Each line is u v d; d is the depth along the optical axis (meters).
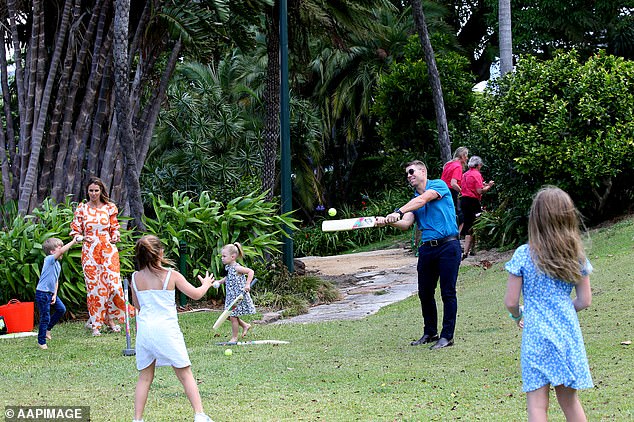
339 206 31.94
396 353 8.34
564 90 15.34
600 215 16.16
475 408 5.92
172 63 14.60
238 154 26.17
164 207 14.00
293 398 6.55
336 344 9.24
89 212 10.79
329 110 30.86
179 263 13.66
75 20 13.55
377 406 6.15
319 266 18.83
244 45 16.28
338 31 18.02
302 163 28.52
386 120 24.25
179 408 6.30
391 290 14.22
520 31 26.50
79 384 7.47
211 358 8.65
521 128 15.39
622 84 14.96
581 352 4.57
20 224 12.53
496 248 16.81
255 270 13.97
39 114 13.47
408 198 26.62
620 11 26.61
